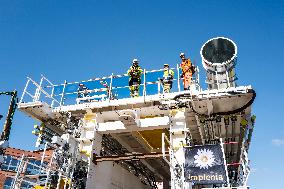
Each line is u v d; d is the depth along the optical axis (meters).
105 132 12.28
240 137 12.51
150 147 15.81
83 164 11.15
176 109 11.46
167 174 18.83
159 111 12.02
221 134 12.25
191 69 12.05
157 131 13.80
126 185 15.40
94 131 12.00
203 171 9.09
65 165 10.23
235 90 10.06
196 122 12.48
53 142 10.02
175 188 9.11
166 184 19.45
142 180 17.91
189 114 11.96
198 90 10.73
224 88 10.38
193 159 9.41
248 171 9.16
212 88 10.96
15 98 11.68
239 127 11.72
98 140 12.17
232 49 10.34
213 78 10.82
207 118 11.28
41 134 12.70
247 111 10.98
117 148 14.23
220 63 10.21
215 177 8.90
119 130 12.05
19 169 10.01
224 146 13.12
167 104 11.49
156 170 17.70
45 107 12.30
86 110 12.52
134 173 16.62
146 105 12.00
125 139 14.20
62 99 12.89
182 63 12.38
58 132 13.53
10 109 11.44
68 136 10.71
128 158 11.13
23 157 10.29
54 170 9.98
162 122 11.54
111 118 12.63
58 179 9.89
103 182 12.29
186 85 11.80
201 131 12.17
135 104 12.11
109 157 11.51
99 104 12.18
